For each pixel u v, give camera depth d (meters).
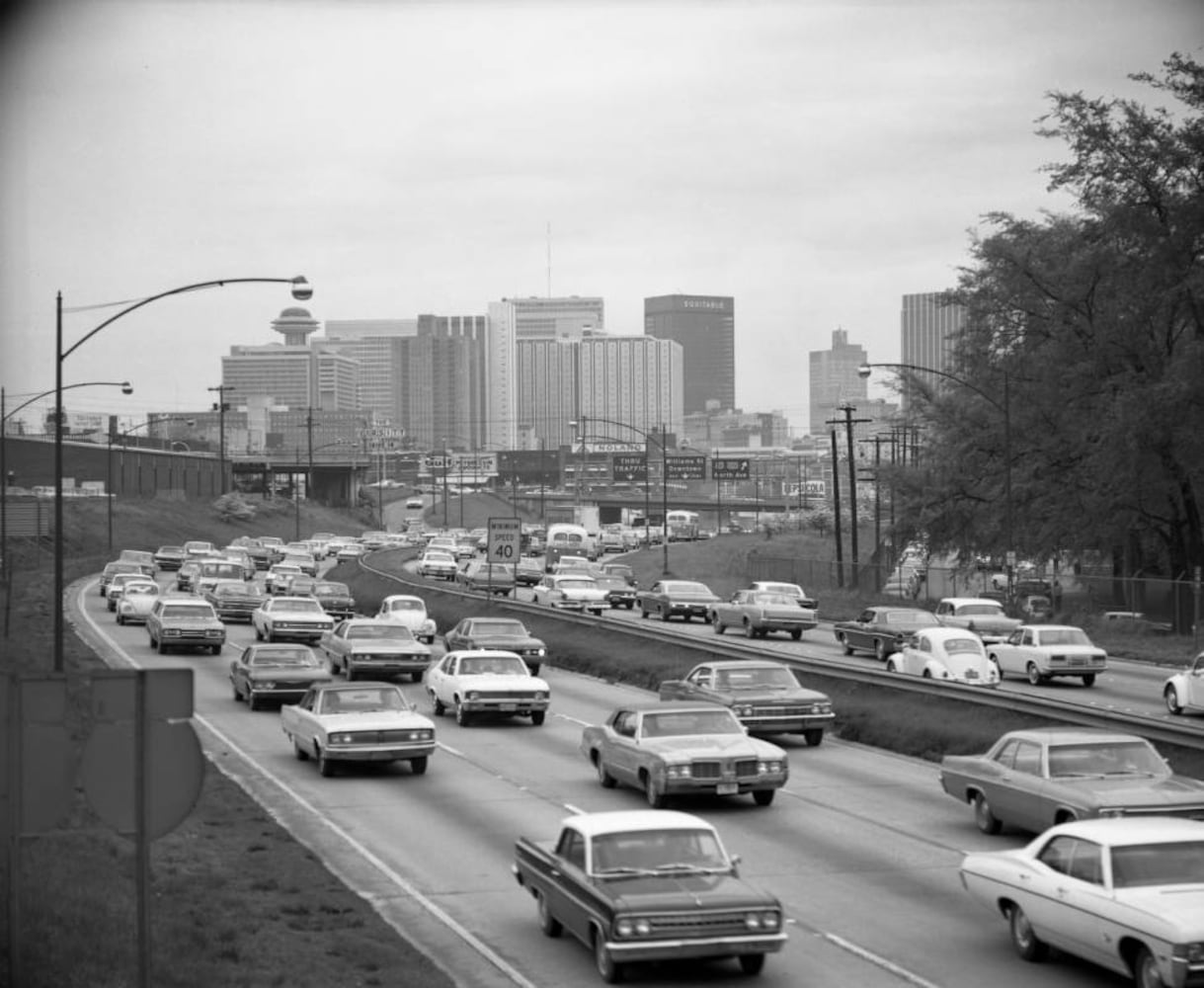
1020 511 68.81
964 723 29.88
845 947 16.08
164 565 97.69
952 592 78.88
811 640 56.53
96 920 15.45
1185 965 12.87
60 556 35.66
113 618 62.62
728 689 30.36
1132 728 25.70
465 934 16.83
